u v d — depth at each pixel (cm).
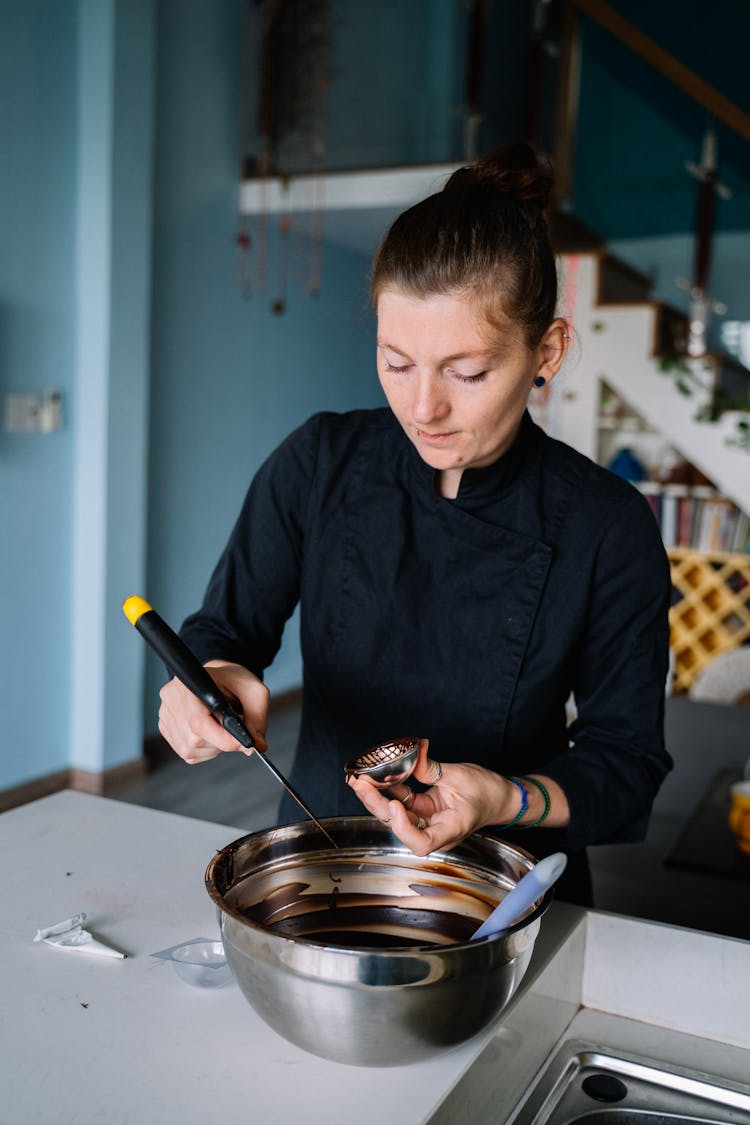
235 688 90
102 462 349
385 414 112
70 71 338
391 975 59
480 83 416
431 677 106
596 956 85
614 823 93
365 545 108
